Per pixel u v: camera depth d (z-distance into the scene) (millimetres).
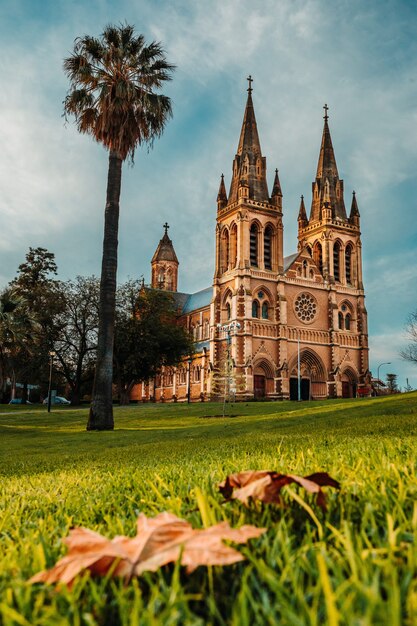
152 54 30219
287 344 87188
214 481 4234
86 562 1821
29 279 90625
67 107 29703
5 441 23062
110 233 29406
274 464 4812
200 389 96500
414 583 1620
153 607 1649
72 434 26469
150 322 75688
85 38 29547
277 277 88250
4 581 2035
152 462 8398
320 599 1696
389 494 2967
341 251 96750
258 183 91875
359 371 93500
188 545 1840
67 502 4301
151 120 30250
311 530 2576
